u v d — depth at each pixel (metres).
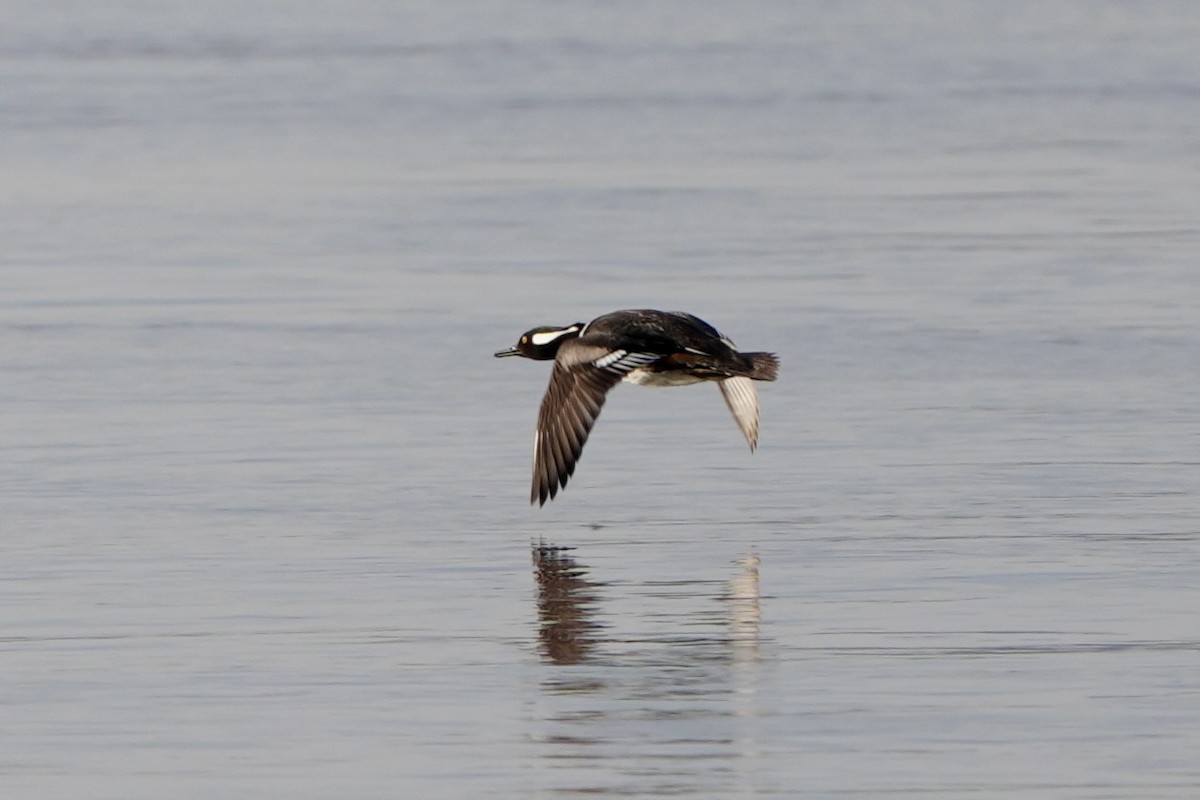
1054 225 26.34
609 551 13.36
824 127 36.19
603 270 23.70
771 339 20.12
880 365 19.02
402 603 12.20
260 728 10.07
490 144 34.41
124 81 42.78
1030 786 9.25
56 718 10.24
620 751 9.70
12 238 26.30
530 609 12.04
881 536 13.64
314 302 22.14
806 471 15.50
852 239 25.53
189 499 14.77
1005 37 50.72
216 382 18.59
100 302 22.19
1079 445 16.11
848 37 51.22
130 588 12.55
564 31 53.06
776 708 10.26
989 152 33.16
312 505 14.60
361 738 9.92
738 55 47.53
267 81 42.78
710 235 25.94
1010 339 19.94
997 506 14.37
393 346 20.03
